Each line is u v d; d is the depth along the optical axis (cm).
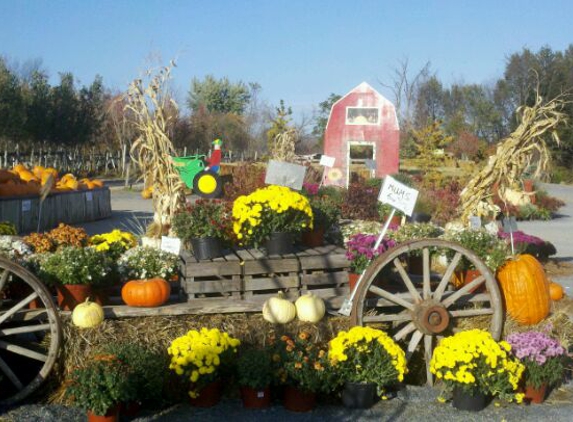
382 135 2803
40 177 1872
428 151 2866
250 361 505
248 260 574
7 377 530
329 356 516
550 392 572
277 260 581
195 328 534
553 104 1049
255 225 579
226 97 6894
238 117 5247
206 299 568
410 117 5138
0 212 1484
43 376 501
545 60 5609
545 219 2272
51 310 500
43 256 564
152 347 516
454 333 587
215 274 567
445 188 2216
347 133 2805
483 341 522
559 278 1100
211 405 513
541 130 1048
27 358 540
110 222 1878
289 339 525
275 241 589
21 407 490
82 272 535
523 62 5675
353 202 1552
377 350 522
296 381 503
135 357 490
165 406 512
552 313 651
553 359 547
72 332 511
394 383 545
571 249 1497
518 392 545
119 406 475
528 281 598
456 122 5238
